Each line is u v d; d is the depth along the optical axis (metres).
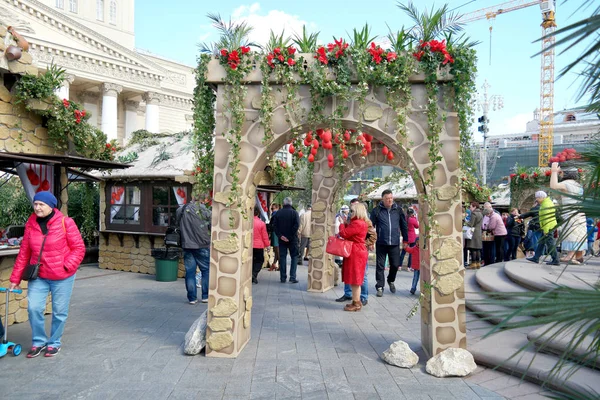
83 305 7.16
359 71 4.47
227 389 3.92
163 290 8.61
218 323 4.77
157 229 10.66
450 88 4.52
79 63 31.94
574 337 1.34
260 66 4.71
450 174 4.55
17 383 3.98
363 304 7.48
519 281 6.37
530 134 56.94
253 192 5.18
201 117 4.97
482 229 11.89
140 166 11.06
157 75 37.53
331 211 9.10
